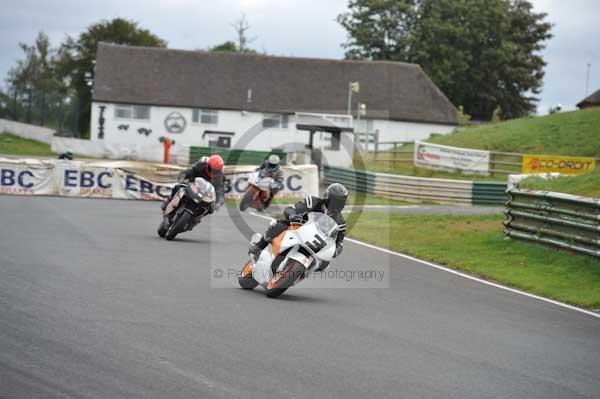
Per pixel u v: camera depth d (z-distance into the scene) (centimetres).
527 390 2088
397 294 3488
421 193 8956
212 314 2670
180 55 19150
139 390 1800
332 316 2834
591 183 6303
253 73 18862
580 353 2616
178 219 4528
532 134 14088
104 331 2302
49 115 18562
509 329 2917
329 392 1900
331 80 18812
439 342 2570
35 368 1897
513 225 5516
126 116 18200
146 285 3112
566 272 4516
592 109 14938
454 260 4778
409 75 19125
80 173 7350
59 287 2914
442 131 18450
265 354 2195
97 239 4384
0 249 3734
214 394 1811
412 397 1928
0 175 7194
